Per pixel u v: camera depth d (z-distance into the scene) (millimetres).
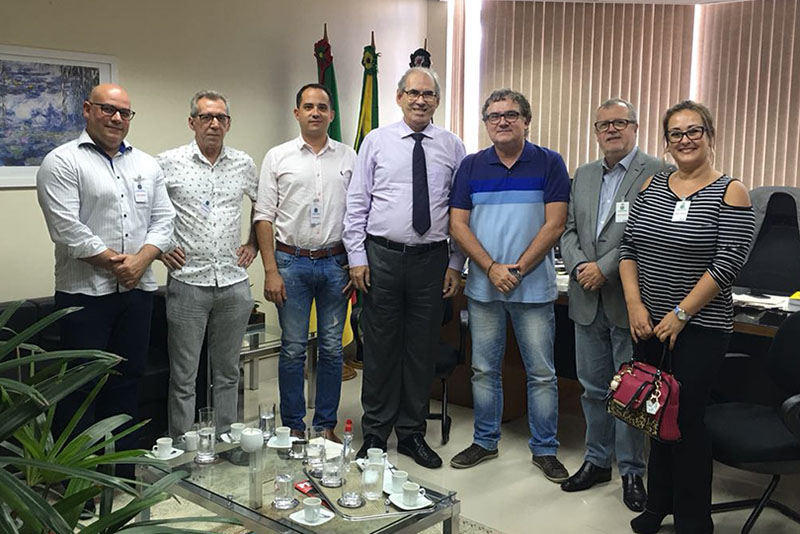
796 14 5336
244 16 4574
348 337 5133
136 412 3201
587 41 5812
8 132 3586
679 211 2604
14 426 1411
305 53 4988
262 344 3961
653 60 5805
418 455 3516
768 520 2967
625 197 3031
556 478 3363
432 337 3441
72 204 2844
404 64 5840
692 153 2582
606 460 3307
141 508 1511
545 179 3297
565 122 5906
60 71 3736
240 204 3443
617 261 3008
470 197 3379
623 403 2625
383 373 3473
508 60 5926
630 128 3049
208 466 2547
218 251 3328
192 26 4301
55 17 3695
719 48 5668
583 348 3230
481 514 3041
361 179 3400
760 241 3871
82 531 1467
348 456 2529
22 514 1305
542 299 3340
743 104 5609
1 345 1564
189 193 3275
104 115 2887
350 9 5289
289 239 3480
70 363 2932
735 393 3369
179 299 3295
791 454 2523
